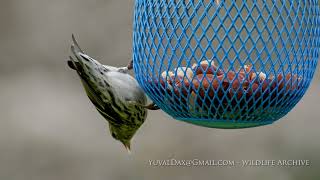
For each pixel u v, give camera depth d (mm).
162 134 15633
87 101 17375
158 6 8375
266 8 8125
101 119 16750
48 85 17969
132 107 10023
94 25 17797
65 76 18219
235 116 8328
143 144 15539
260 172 14641
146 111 10453
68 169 15984
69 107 17203
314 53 8781
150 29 8547
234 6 8055
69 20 18172
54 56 18391
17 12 18797
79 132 16594
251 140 14930
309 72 8703
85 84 9859
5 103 17453
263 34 9031
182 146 15383
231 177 14867
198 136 15406
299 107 14883
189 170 15234
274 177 14484
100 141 16359
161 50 8898
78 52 9555
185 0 8336
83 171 15945
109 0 17875
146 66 8695
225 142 15148
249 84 8141
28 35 18750
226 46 9414
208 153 15148
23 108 17328
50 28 18484
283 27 8250
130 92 9945
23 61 18562
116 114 10141
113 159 15891
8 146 16500
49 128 16719
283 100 8430
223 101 8227
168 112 8734
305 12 8516
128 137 10961
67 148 16328
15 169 16203
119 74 9953
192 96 8273
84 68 9617
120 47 17578
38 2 18719
